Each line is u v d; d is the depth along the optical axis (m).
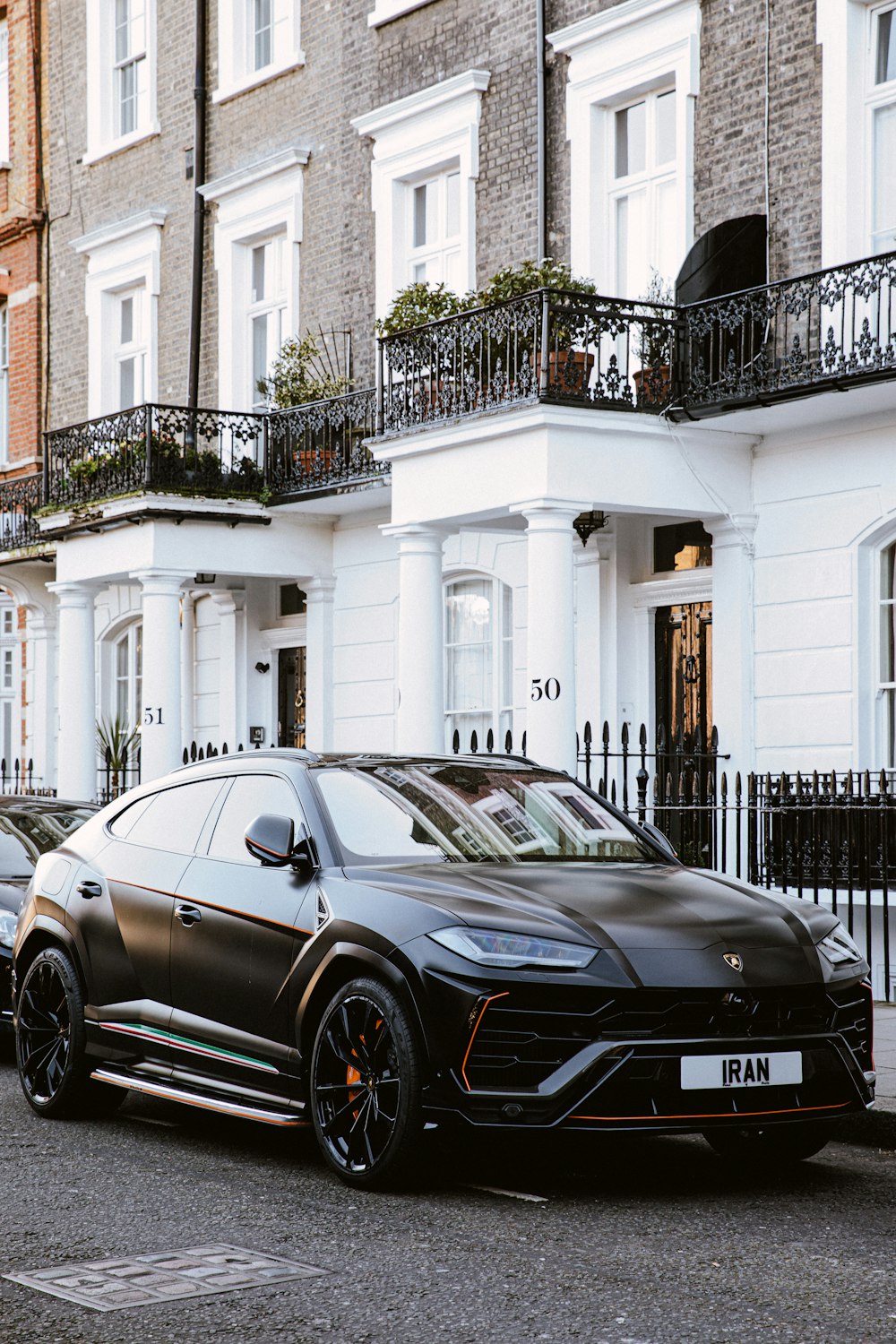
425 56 18.06
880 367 12.30
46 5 24.45
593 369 14.66
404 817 7.07
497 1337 4.58
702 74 14.87
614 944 6.04
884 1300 4.90
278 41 20.44
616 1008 5.91
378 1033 6.17
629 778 15.65
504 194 16.98
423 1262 5.32
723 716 14.34
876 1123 7.31
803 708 13.88
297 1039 6.50
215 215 21.16
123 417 18.94
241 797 7.46
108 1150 7.25
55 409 24.08
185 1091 7.20
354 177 19.00
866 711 13.52
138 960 7.52
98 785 21.83
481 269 17.23
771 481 14.19
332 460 18.11
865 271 12.76
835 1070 6.25
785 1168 6.82
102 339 23.16
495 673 17.41
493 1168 6.76
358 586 19.14
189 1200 6.23
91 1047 7.79
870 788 12.89
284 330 20.36
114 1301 4.97
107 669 23.58
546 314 13.38
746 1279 5.13
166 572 18.44
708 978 6.01
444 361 14.55
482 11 17.28
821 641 13.75
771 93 14.22
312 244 19.64
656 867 7.20
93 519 18.98
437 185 18.14
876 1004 11.35
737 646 14.20
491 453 13.87
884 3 13.52
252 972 6.80
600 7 15.98
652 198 15.55
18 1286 5.15
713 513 14.12
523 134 16.73
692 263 14.05
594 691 15.96
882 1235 5.68
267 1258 5.41
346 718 19.27
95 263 23.23
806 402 12.98
